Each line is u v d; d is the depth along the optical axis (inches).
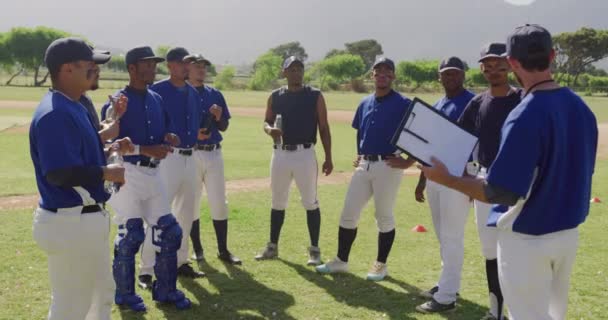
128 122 194.4
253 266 244.5
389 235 230.1
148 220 197.5
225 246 251.0
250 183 439.5
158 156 193.3
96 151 142.5
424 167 129.8
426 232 307.4
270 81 2778.1
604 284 224.8
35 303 192.9
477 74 2640.3
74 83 137.5
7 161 510.6
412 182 470.9
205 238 285.3
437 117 148.5
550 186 117.9
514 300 125.0
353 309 198.1
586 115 121.6
